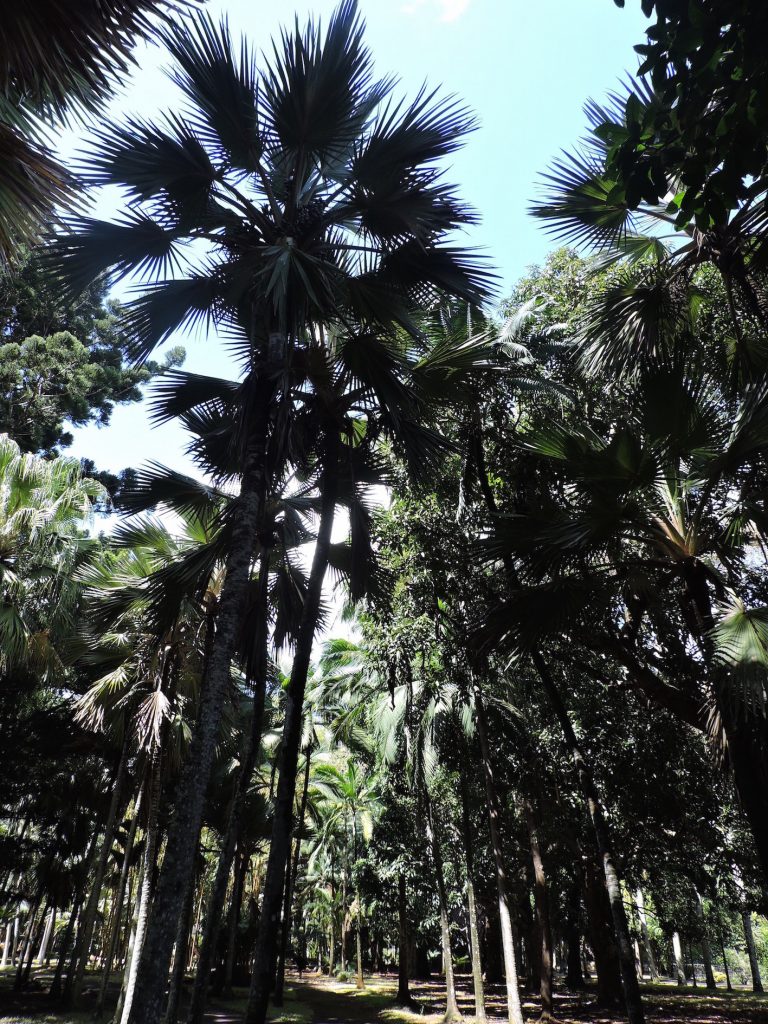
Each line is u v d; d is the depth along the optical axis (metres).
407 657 10.17
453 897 21.28
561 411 8.61
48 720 16.69
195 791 4.63
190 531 10.56
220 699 5.01
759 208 5.57
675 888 17.27
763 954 44.12
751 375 6.36
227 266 6.41
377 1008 18.88
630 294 7.12
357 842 25.08
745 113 2.60
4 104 3.34
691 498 6.66
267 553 8.41
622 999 17.02
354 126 6.26
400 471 9.66
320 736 25.41
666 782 11.77
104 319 21.77
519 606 6.14
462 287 6.74
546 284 9.89
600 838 7.30
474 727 13.23
